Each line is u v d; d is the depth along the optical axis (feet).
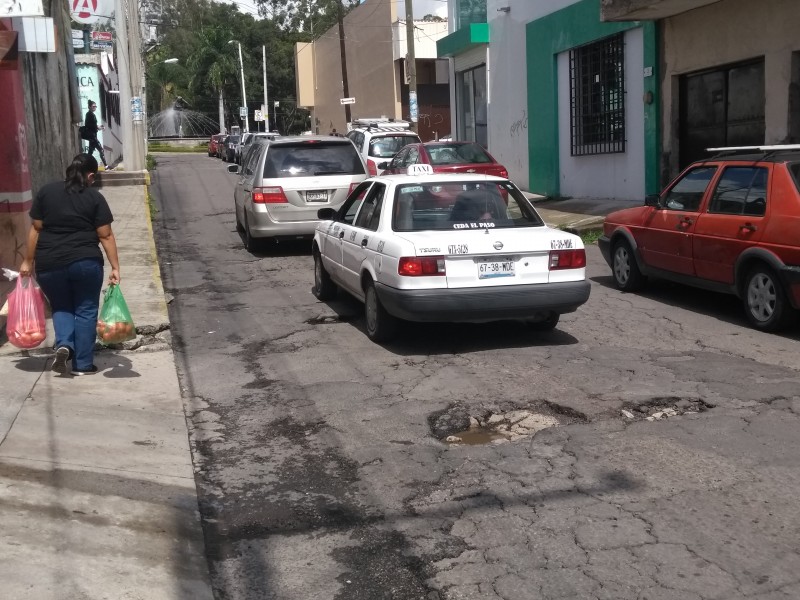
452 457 17.89
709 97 50.96
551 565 13.35
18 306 23.35
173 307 33.91
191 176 100.78
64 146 59.52
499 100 80.07
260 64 224.12
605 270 40.01
